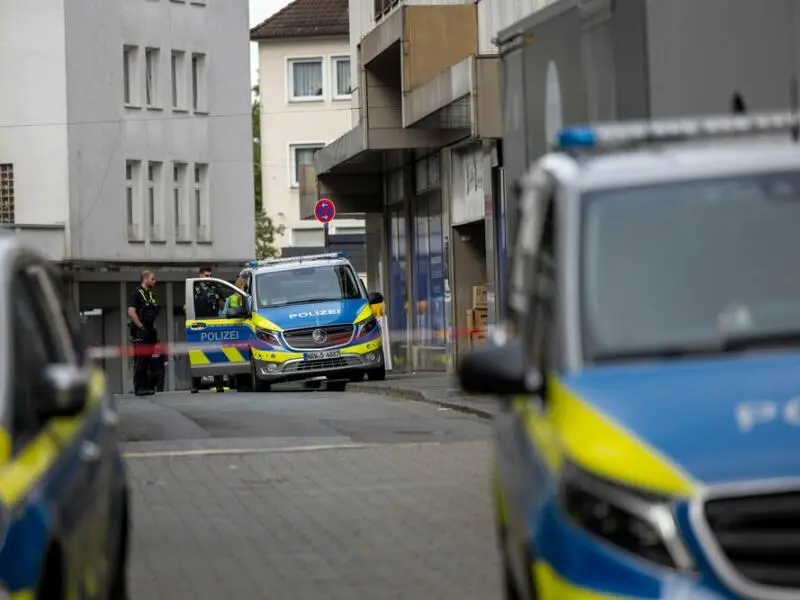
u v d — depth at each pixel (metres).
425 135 63.06
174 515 23.72
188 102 115.50
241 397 51.16
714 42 19.52
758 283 11.33
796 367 10.49
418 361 68.81
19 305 12.86
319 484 26.78
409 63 57.88
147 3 112.44
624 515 9.70
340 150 70.56
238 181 119.50
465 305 62.28
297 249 138.38
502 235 53.81
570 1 22.89
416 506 23.84
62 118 106.62
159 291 114.31
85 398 12.27
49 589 11.15
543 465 10.84
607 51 21.47
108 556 14.33
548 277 12.05
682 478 9.63
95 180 108.75
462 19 58.12
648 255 11.55
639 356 11.06
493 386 11.51
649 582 9.56
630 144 12.82
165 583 18.41
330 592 17.62
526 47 24.84
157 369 59.69
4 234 14.29
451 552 19.89
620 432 10.06
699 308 11.27
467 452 30.66
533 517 10.96
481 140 54.22
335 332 56.38
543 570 10.48
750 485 9.52
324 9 154.62
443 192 63.19
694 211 11.73
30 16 107.19
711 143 12.73
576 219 11.80
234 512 23.88
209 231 117.56
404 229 72.06
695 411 10.12
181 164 115.62
